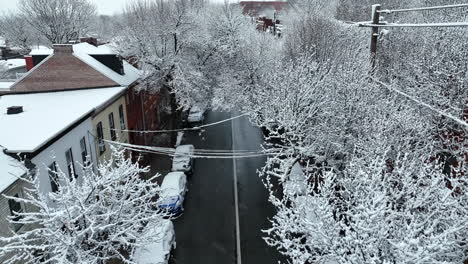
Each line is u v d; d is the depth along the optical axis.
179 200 20.80
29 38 65.62
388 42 24.05
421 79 16.25
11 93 24.02
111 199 11.91
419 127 13.38
